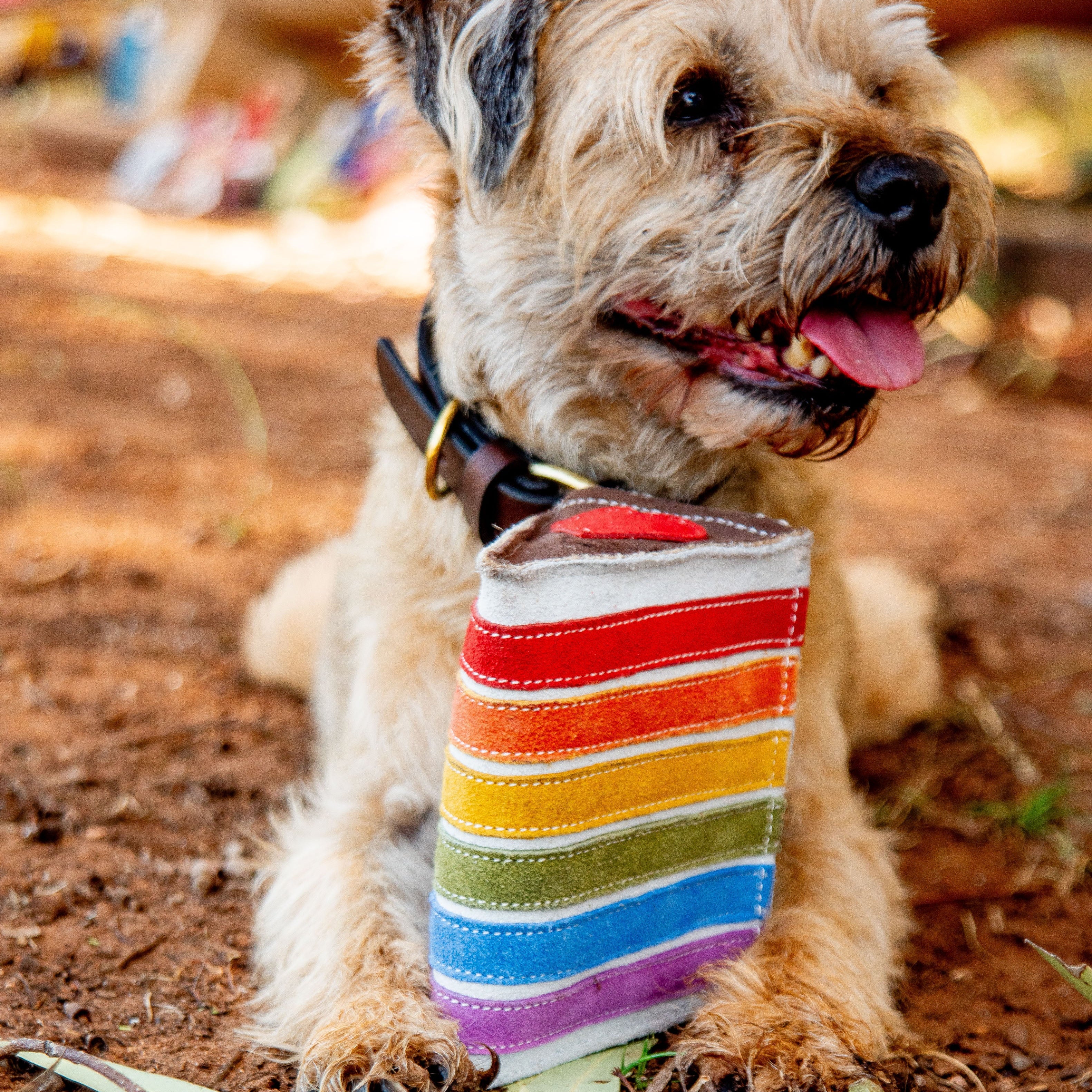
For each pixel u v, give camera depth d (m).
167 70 3.67
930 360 2.15
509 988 0.74
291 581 1.08
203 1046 0.78
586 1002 0.76
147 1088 0.75
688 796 0.76
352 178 3.25
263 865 0.88
